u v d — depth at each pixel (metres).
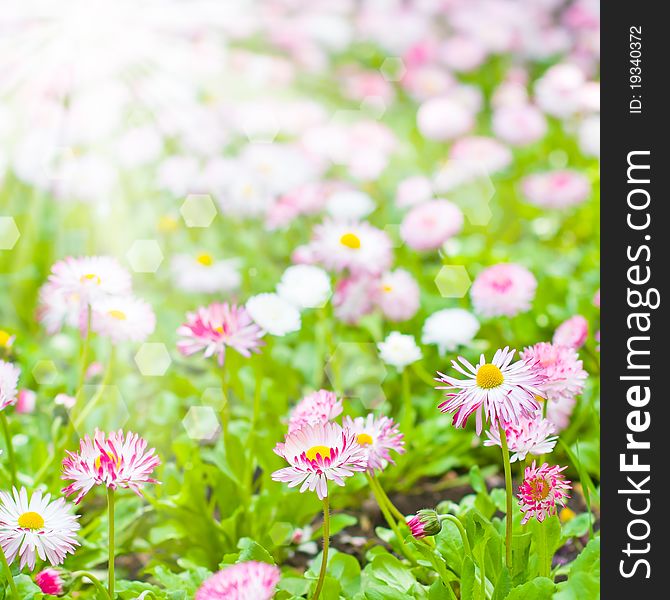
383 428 0.76
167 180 1.16
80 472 0.71
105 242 1.17
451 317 0.91
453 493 0.92
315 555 0.86
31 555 0.71
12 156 1.22
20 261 1.17
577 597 0.71
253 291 1.10
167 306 1.08
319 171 1.24
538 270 1.10
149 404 0.96
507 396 0.71
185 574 0.78
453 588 0.77
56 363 1.02
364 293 0.96
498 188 1.26
